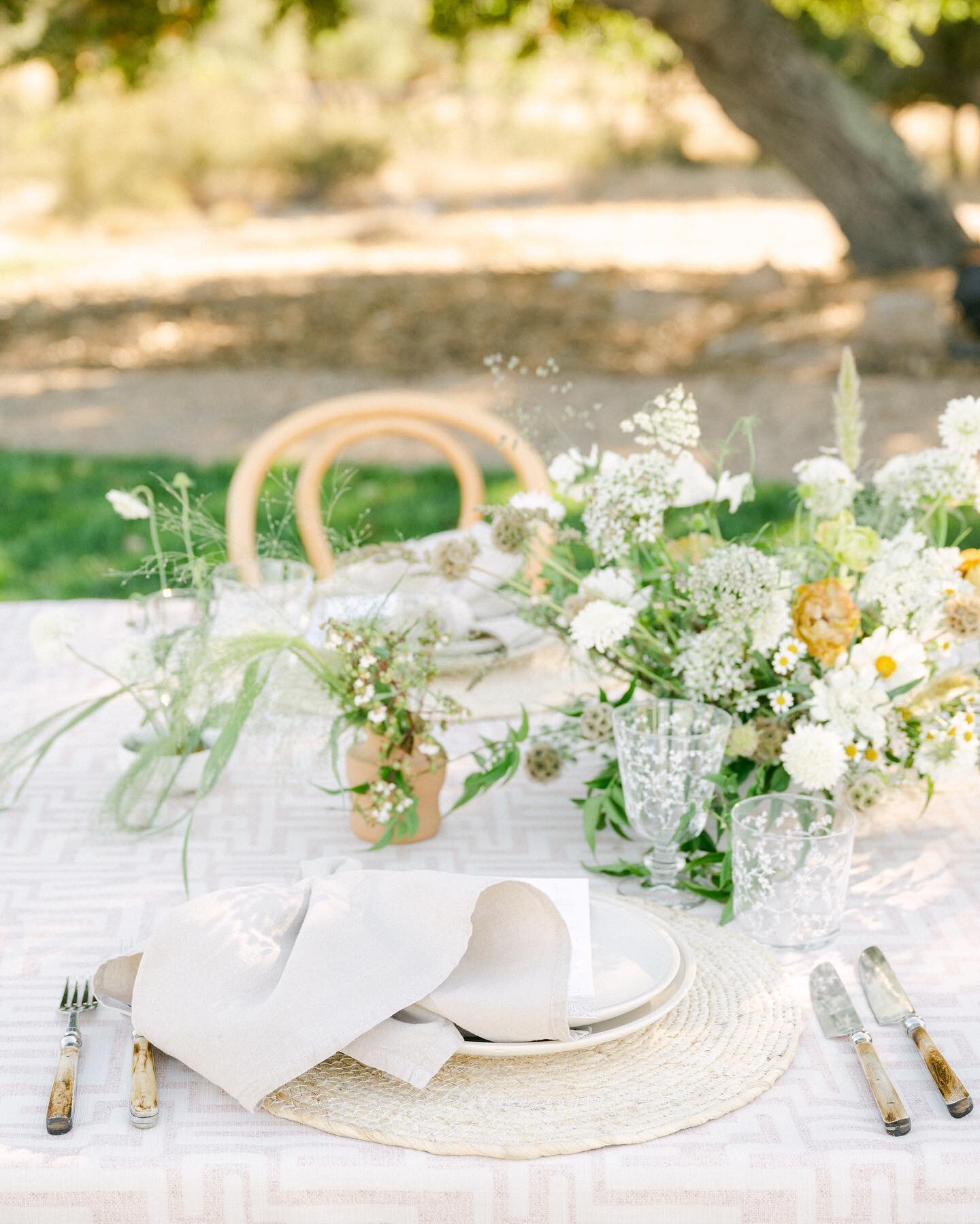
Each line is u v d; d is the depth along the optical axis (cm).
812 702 133
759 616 133
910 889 133
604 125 1964
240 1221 95
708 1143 96
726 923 124
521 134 1958
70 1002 112
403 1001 101
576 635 136
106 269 1243
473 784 144
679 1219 94
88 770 162
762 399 753
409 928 105
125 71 920
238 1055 98
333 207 1678
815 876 119
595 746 148
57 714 149
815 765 122
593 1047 105
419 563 152
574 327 948
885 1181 94
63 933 125
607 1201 94
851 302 912
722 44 891
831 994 112
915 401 727
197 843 143
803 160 953
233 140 1662
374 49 1866
